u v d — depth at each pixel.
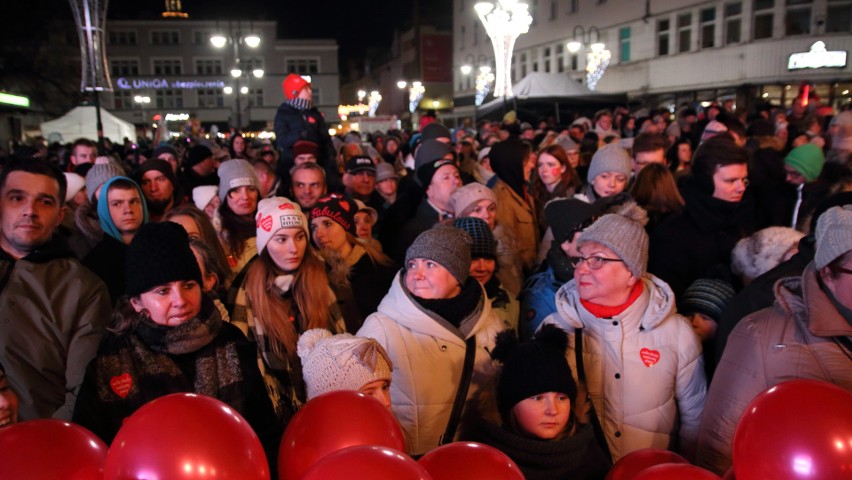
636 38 29.19
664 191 4.02
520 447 2.12
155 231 2.08
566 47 33.25
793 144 6.92
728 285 2.99
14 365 2.51
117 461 1.37
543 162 5.37
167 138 20.47
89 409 2.00
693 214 3.45
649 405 2.51
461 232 2.69
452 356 2.54
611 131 10.87
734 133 6.75
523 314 3.25
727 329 2.58
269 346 2.96
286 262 3.04
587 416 2.32
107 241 3.63
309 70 61.44
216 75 60.56
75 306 2.64
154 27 59.50
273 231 3.02
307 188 4.79
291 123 7.09
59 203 2.77
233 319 3.12
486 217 3.96
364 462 1.28
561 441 2.13
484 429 2.23
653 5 28.03
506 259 3.97
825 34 22.73
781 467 1.40
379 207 6.13
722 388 2.21
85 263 3.58
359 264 3.79
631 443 2.52
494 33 10.90
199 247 2.88
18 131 22.55
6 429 1.49
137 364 2.05
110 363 2.05
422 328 2.54
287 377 2.93
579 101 17.09
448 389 2.53
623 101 17.53
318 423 1.64
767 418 1.46
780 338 2.07
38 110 30.66
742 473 1.50
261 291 3.00
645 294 2.58
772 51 23.62
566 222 3.19
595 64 26.80
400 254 4.37
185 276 2.08
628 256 2.46
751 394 2.11
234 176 4.22
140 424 1.39
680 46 27.28
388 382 2.27
